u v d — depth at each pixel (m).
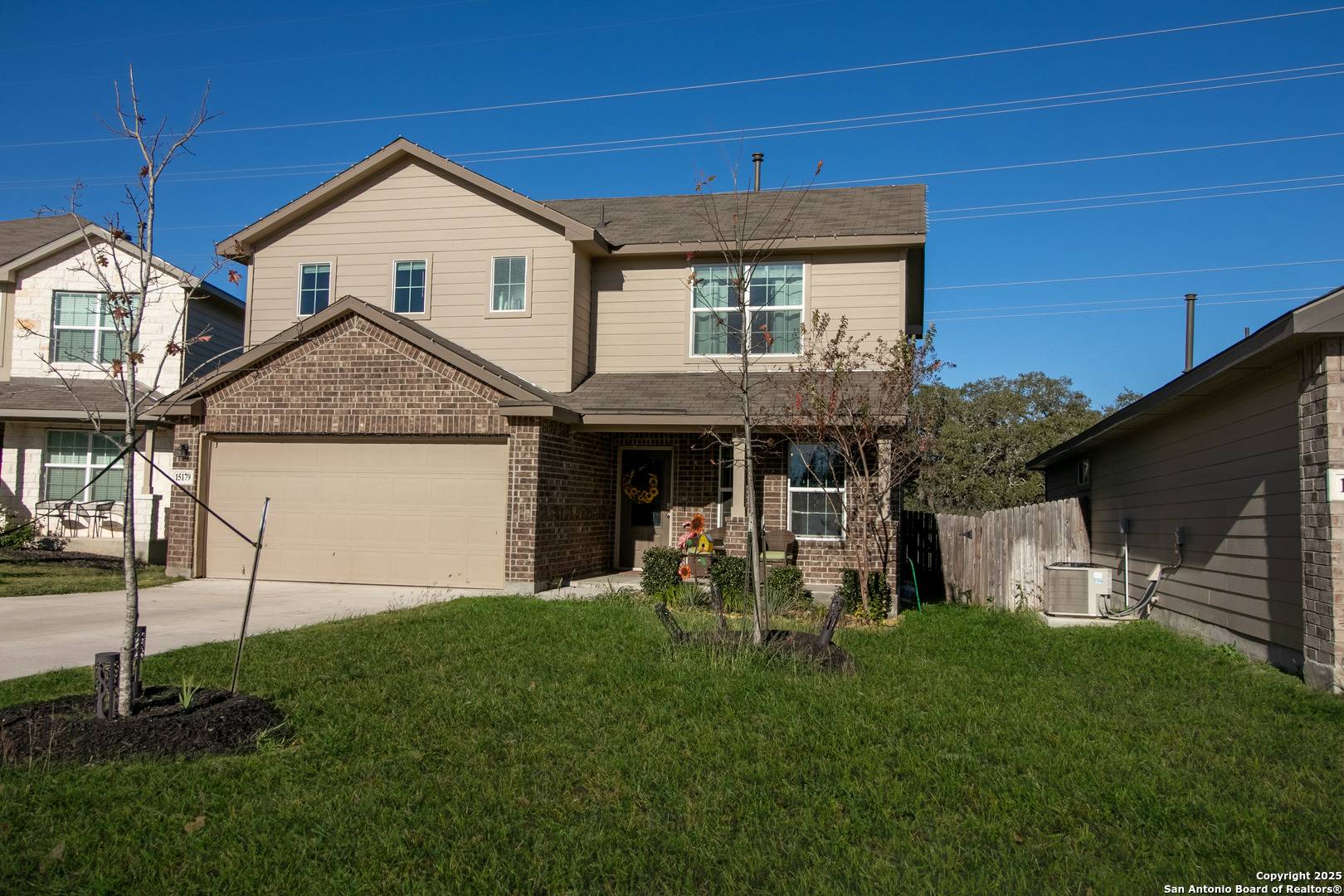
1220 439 10.05
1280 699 7.38
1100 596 12.51
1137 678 8.29
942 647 9.67
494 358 15.47
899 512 13.40
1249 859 4.29
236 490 14.38
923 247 15.16
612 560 16.27
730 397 13.93
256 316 16.38
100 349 17.88
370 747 5.58
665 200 18.56
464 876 3.98
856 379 14.14
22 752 5.28
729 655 7.94
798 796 4.94
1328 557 7.54
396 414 13.71
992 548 14.33
